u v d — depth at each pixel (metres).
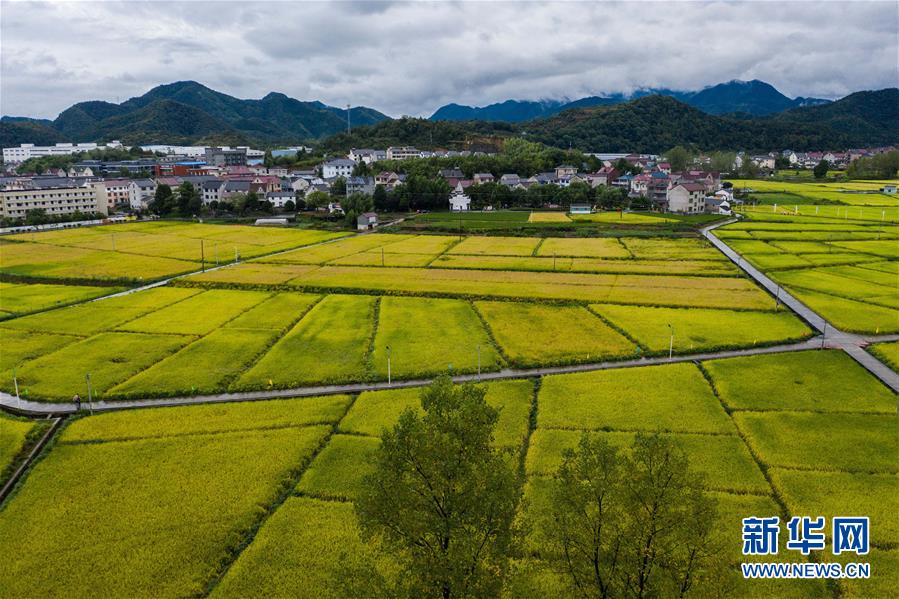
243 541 45.81
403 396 70.12
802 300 109.19
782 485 50.47
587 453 33.69
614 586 31.16
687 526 30.70
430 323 98.81
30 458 58.59
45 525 47.31
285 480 53.00
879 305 106.44
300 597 39.72
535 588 36.84
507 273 134.38
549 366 79.75
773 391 69.81
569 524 32.94
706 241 172.00
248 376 76.75
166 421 64.50
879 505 47.66
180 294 119.75
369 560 40.62
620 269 136.50
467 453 32.12
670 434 59.62
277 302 113.06
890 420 62.25
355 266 143.88
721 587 31.02
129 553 44.19
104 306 110.81
